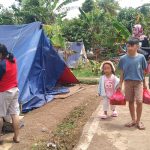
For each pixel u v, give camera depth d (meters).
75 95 11.20
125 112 8.41
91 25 25.08
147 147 5.96
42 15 30.41
